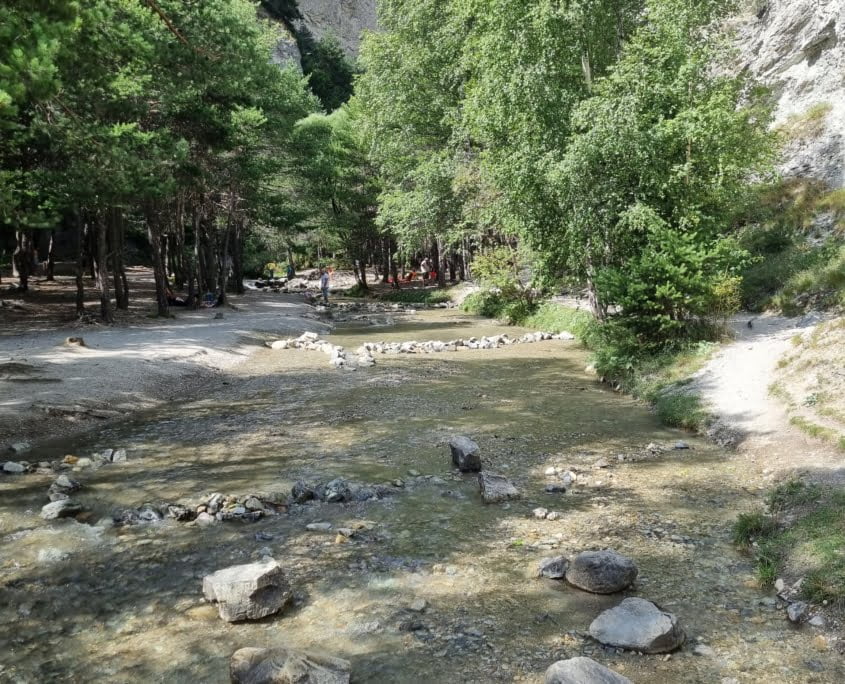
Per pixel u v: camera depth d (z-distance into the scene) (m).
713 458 9.69
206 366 17.97
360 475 9.09
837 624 5.14
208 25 17.42
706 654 4.87
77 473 9.27
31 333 22.05
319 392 15.04
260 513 7.69
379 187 48.88
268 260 72.62
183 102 22.56
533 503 8.01
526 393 14.70
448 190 34.66
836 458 8.49
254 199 36.50
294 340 23.28
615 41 19.94
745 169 18.27
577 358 19.58
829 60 23.75
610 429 11.50
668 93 17.09
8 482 8.86
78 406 12.52
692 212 16.61
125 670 4.74
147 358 17.38
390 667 4.72
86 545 6.91
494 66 19.08
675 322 15.05
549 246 19.94
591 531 7.14
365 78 39.44
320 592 5.86
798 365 11.95
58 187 16.22
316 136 46.59
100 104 16.16
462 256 46.81
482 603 5.64
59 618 5.48
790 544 6.38
